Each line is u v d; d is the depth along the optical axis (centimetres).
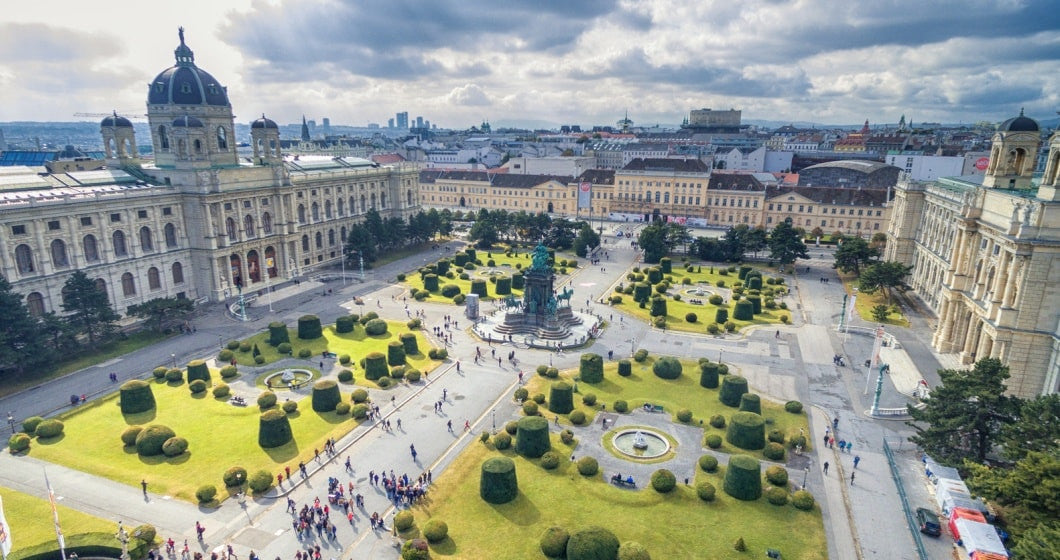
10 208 9662
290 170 16325
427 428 7956
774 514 6222
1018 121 9969
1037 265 8138
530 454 7188
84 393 8775
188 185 12644
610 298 13625
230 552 5494
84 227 10888
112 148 13275
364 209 18788
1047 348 8319
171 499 6366
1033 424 5991
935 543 5825
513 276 14688
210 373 9494
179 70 13138
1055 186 8044
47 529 5812
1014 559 4862
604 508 6256
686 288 14862
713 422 8000
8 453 7169
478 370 9844
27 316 9100
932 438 6831
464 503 6334
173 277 12675
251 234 14125
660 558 5522
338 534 5872
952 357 10350
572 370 9812
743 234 17288
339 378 9294
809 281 15450
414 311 12825
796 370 9900
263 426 7356
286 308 12875
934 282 12888
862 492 6662
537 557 5534
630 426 8019
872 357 9894
